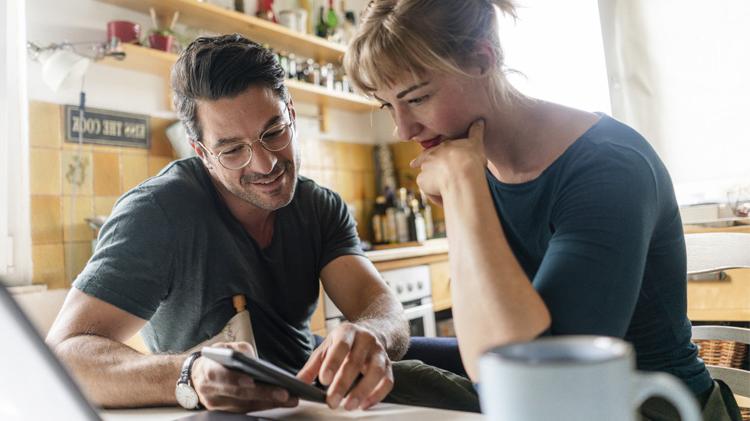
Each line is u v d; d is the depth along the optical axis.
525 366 0.33
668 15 2.73
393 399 0.89
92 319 1.05
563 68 3.12
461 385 0.89
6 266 2.14
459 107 0.90
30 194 2.24
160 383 0.83
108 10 2.54
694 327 1.25
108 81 2.51
